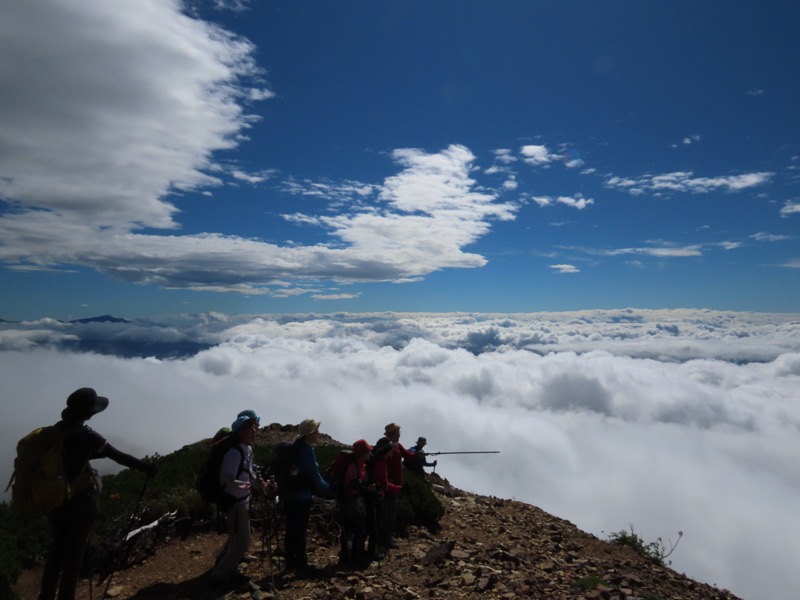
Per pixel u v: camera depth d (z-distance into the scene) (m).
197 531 9.18
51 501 5.24
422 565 8.35
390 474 9.04
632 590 7.96
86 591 6.94
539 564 8.95
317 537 9.32
